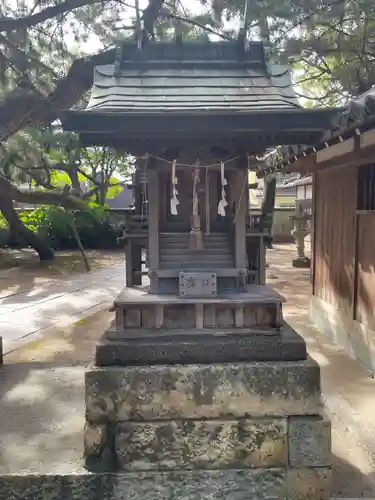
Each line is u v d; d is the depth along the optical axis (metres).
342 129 3.98
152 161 3.26
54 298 10.59
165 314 3.28
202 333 3.18
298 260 15.57
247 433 3.11
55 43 6.28
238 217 3.33
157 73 3.28
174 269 3.35
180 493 3.11
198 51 3.43
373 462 3.56
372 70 6.81
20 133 10.23
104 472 3.08
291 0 6.32
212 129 2.83
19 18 5.35
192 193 3.43
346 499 3.11
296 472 3.13
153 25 6.08
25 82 5.32
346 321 6.37
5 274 14.50
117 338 3.18
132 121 2.79
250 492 3.12
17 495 3.06
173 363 3.14
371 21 6.58
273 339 3.19
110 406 3.09
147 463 3.11
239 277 3.40
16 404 4.46
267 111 2.80
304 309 9.07
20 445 3.54
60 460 3.28
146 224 3.65
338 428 4.11
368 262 5.71
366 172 5.82
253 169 7.16
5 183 12.62
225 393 3.10
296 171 7.58
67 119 2.76
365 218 5.79
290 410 3.11
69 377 5.30
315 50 6.88
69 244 23.61
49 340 7.14
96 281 13.17
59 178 21.27
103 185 21.30
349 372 5.52
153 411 3.10
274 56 6.48
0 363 5.80
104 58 5.39
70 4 5.36
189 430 3.10
